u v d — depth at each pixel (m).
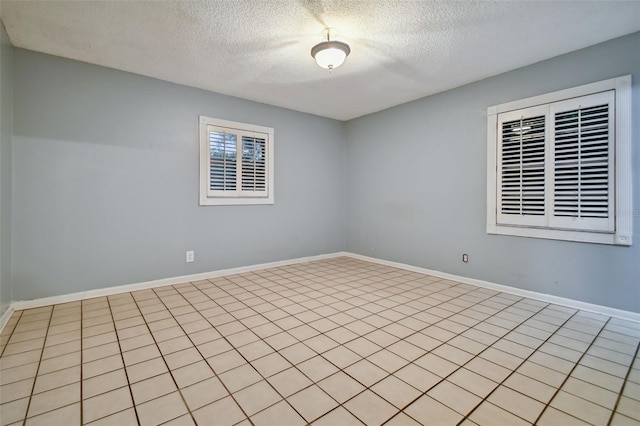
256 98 4.11
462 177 3.67
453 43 2.70
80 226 3.03
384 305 2.86
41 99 2.84
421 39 2.64
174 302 2.94
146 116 3.38
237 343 2.10
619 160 2.56
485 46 2.75
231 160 4.02
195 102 3.71
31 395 1.55
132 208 3.31
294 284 3.57
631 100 2.51
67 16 2.30
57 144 2.92
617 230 2.58
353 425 1.34
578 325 2.42
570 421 1.37
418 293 3.23
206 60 3.02
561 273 2.90
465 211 3.65
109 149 3.17
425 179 4.08
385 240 4.65
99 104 3.12
